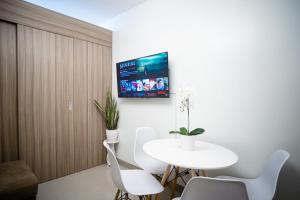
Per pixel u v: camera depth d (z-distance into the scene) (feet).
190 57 7.38
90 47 10.02
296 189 5.18
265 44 5.63
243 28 6.02
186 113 7.54
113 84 11.16
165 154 4.79
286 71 5.31
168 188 8.02
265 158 5.69
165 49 8.30
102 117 10.77
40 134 8.20
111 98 10.99
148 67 8.41
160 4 8.50
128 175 5.59
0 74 7.12
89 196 7.18
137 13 9.63
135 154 7.07
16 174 6.00
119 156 10.82
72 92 9.29
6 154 7.31
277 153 4.73
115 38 11.01
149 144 5.89
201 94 7.05
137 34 9.64
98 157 10.62
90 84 10.07
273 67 5.51
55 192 7.45
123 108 10.50
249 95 5.95
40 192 7.43
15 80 7.52
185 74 7.55
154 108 8.83
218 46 6.59
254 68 5.84
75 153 9.50
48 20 8.27
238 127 6.18
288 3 5.24
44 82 8.27
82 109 9.75
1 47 7.13
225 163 4.16
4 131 7.27
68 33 9.01
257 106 5.81
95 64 10.28
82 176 9.06
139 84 8.91
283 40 5.34
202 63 7.02
